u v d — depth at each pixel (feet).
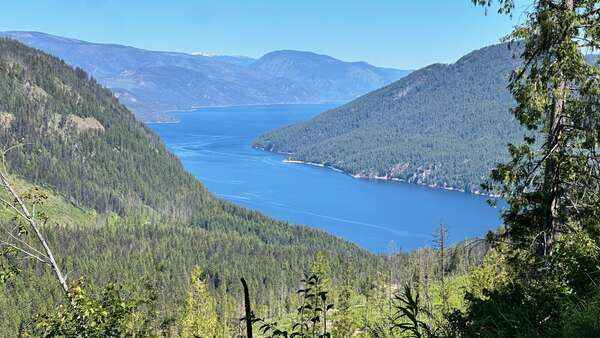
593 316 21.57
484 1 41.01
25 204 43.06
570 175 40.29
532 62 40.14
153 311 43.93
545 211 41.24
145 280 45.60
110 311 38.01
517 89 41.42
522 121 42.04
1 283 40.22
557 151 40.01
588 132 38.34
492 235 45.03
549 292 28.40
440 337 23.06
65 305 37.17
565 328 21.88
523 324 24.06
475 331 23.70
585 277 29.27
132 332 39.27
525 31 39.99
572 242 35.65
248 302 19.30
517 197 42.37
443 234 60.80
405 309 24.18
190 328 128.57
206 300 139.64
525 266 41.52
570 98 39.65
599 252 31.40
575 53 37.09
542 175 42.16
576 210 40.96
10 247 40.19
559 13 37.63
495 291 28.17
